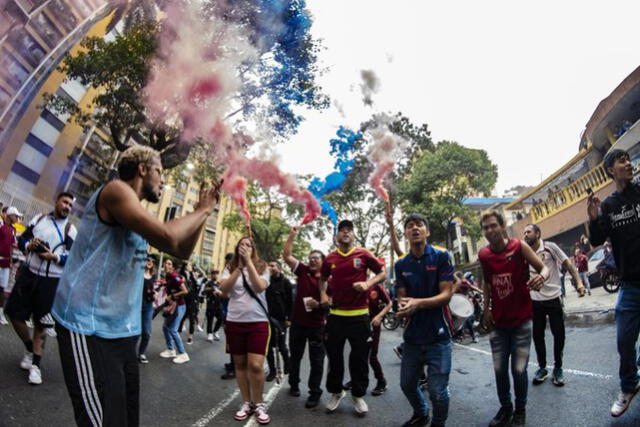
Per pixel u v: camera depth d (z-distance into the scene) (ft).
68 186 44.62
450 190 69.00
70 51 35.09
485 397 13.42
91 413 5.28
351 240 13.55
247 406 12.21
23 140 42.16
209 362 20.80
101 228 5.70
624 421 9.63
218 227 151.94
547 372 13.99
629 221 9.72
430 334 10.13
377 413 12.60
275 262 18.56
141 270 6.26
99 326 5.58
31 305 12.66
